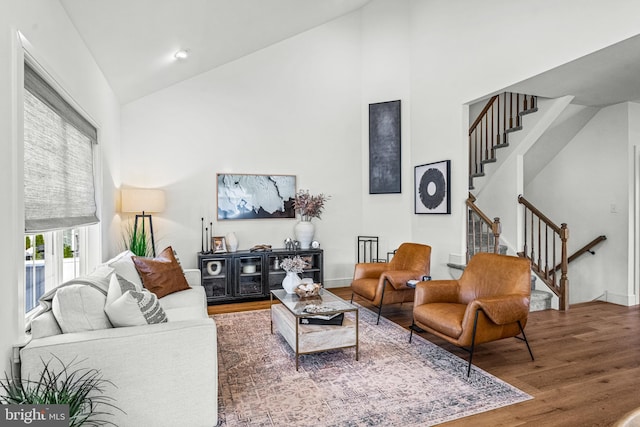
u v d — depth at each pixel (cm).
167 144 498
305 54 566
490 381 259
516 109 540
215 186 520
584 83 392
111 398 186
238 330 371
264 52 543
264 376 268
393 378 264
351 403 231
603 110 492
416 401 233
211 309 454
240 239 535
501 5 407
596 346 326
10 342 173
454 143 482
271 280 517
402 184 575
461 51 466
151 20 305
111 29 296
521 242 502
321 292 364
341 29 586
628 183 466
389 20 582
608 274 490
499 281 309
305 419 213
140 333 191
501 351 315
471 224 532
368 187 594
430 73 524
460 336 276
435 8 513
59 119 254
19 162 179
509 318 277
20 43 181
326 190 579
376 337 348
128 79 411
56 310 194
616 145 478
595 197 504
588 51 316
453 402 231
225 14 360
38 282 241
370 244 588
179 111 504
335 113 583
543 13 358
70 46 264
